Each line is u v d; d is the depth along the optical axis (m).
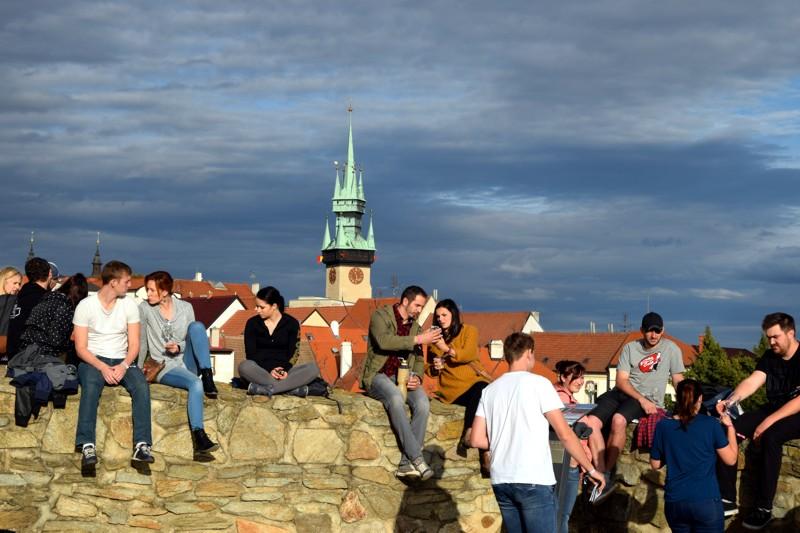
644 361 9.82
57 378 8.62
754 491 9.27
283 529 9.54
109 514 8.98
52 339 8.72
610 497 10.10
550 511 7.58
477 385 10.08
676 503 8.07
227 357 61.41
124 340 8.95
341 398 9.91
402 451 9.87
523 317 107.94
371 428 9.89
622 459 10.02
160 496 9.13
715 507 8.01
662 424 8.23
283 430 9.62
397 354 9.85
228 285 132.88
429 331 9.68
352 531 9.77
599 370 89.50
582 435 9.38
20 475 8.77
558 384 10.48
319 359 61.62
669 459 8.16
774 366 9.09
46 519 8.82
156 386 9.22
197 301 101.00
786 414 8.80
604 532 10.17
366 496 9.84
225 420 9.42
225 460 9.39
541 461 7.61
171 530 9.16
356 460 9.83
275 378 9.64
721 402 8.92
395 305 9.84
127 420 9.03
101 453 8.97
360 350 67.75
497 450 7.73
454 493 10.13
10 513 8.70
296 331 9.92
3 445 8.73
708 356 53.03
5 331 9.40
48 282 9.28
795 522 9.08
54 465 8.86
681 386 8.16
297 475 9.63
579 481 9.87
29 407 8.64
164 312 9.35
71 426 8.91
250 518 9.44
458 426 10.16
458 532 10.13
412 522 9.97
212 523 9.30
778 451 8.78
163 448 9.16
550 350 94.31
